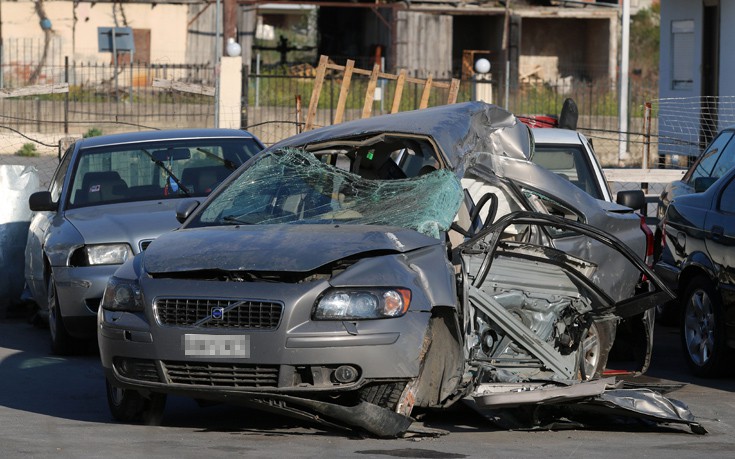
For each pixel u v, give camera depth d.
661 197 39.84
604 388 19.69
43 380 26.34
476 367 20.48
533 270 22.08
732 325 26.55
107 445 18.17
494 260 21.73
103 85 107.62
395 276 18.64
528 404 19.92
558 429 20.44
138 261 20.09
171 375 18.86
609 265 24.62
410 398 18.78
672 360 30.47
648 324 24.23
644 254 25.42
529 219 20.77
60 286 28.92
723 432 20.58
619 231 25.05
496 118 23.44
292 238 19.55
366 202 21.48
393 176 24.22
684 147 72.88
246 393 18.30
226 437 19.03
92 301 28.73
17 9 117.50
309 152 22.98
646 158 59.03
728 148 36.72
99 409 22.73
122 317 19.28
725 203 28.12
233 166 32.97
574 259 22.48
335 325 18.17
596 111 97.12
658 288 22.30
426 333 18.94
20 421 21.14
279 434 19.34
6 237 37.19
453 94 50.12
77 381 26.22
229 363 18.31
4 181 37.31
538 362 21.39
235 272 18.89
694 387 26.44
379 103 94.38
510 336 21.02
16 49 117.25
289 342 18.08
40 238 32.62
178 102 89.31
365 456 17.14
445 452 17.64
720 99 73.06
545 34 137.38
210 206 22.53
